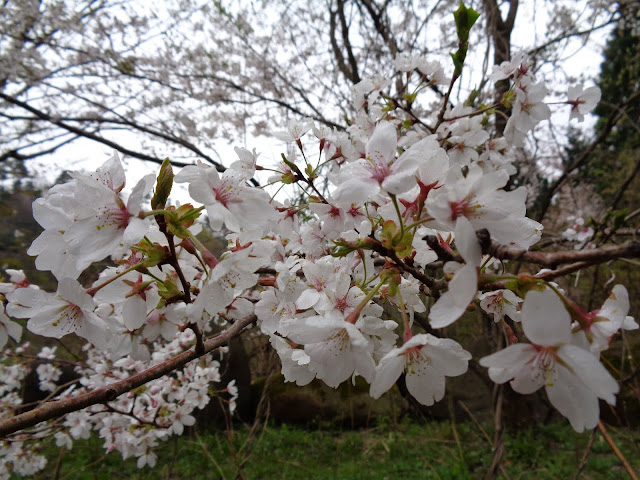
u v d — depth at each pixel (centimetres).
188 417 33
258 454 72
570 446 70
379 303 19
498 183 11
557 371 10
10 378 43
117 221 13
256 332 61
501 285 10
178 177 13
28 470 40
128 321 15
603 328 10
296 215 23
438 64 29
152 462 33
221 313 19
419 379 12
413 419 83
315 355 12
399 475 63
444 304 10
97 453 68
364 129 28
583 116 26
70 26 67
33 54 66
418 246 16
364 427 84
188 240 14
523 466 66
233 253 13
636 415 72
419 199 13
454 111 27
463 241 10
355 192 13
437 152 13
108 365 36
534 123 23
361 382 88
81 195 12
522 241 11
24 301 14
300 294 17
